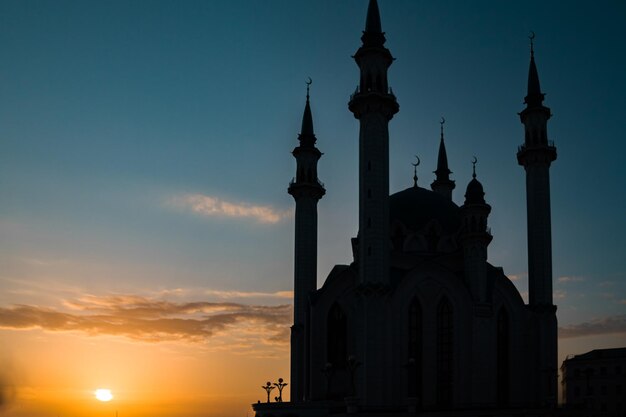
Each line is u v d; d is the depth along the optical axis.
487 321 108.75
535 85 130.75
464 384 106.44
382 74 113.19
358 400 99.44
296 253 131.00
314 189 132.62
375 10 116.69
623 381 173.25
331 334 115.88
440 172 164.75
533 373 115.94
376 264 104.94
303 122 138.12
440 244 124.81
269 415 103.06
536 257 122.38
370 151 109.44
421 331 109.38
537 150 126.00
